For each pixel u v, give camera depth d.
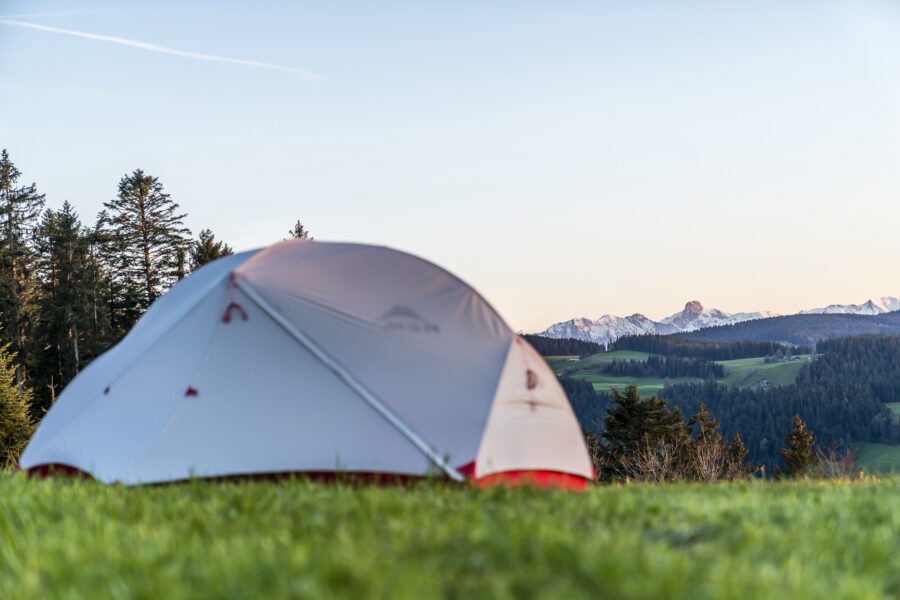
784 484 9.95
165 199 64.56
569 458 9.67
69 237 61.44
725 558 4.56
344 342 8.74
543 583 4.03
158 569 4.27
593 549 4.56
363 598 3.74
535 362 9.91
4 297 56.75
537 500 6.65
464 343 9.26
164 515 5.93
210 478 8.15
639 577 4.09
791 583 4.17
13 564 4.59
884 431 163.50
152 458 8.27
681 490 8.54
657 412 71.50
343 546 4.55
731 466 51.91
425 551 4.57
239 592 3.86
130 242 63.53
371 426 8.38
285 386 8.52
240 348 8.69
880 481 10.84
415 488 7.46
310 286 9.06
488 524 5.29
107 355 10.35
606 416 72.38
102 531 5.23
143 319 10.41
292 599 3.77
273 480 8.19
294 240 10.28
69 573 4.36
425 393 8.63
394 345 8.88
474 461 8.21
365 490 7.00
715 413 189.12
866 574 4.62
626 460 60.53
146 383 8.89
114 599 3.90
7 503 6.49
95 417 9.10
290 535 4.96
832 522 5.92
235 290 8.91
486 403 8.77
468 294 9.84
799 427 79.75
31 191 69.38
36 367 56.72
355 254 9.74
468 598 3.82
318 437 8.30
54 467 9.16
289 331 8.70
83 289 57.88
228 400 8.48
